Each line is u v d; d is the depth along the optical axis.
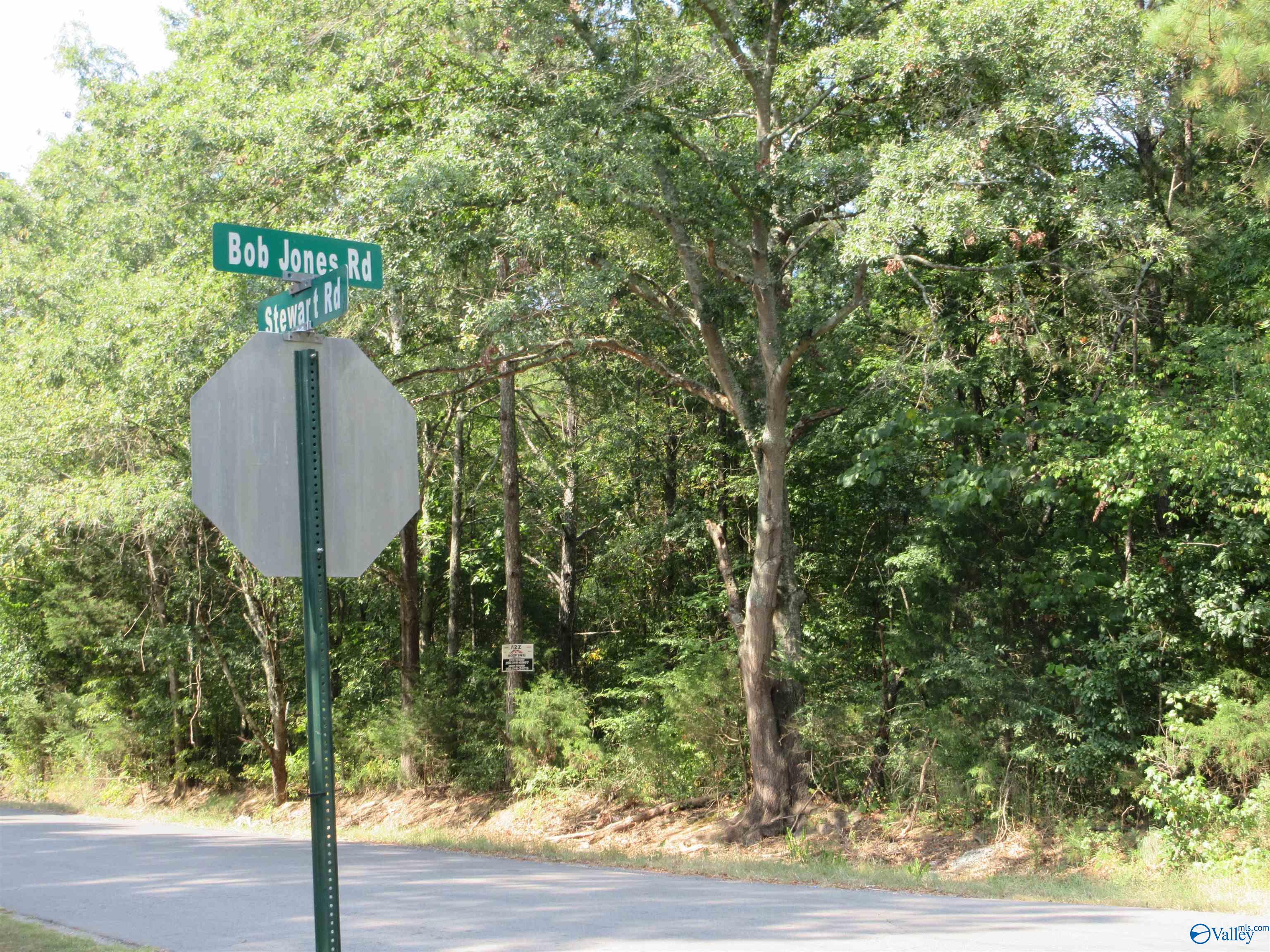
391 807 26.62
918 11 15.70
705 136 19.30
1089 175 16.56
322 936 3.14
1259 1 11.34
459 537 29.05
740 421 20.02
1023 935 8.61
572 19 17.47
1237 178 17.70
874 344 21.72
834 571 23.56
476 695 27.44
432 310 18.22
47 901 10.96
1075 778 17.39
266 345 3.46
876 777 20.23
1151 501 18.14
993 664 18.05
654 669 24.78
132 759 32.72
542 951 7.84
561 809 23.23
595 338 19.34
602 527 29.19
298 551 3.43
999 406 19.50
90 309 22.62
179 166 17.36
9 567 24.97
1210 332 16.42
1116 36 15.00
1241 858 14.00
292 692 31.47
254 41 19.38
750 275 19.14
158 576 30.23
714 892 12.09
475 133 16.22
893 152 15.56
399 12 17.09
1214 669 16.73
